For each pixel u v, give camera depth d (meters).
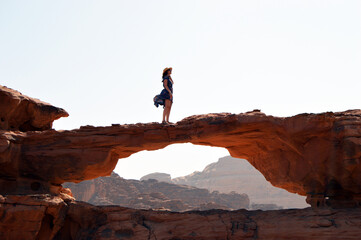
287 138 16.11
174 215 16.16
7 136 16.44
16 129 18.72
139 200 87.88
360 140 14.41
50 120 19.84
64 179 17.75
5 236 14.38
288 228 14.37
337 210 14.82
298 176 17.09
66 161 16.97
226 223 15.51
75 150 16.94
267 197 171.38
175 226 15.64
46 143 17.19
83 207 16.50
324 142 15.52
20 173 17.38
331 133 15.20
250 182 181.12
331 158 15.31
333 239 13.48
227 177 187.62
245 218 15.79
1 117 17.77
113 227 15.49
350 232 13.45
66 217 16.55
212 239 15.06
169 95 17.31
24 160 17.14
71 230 16.53
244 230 15.05
